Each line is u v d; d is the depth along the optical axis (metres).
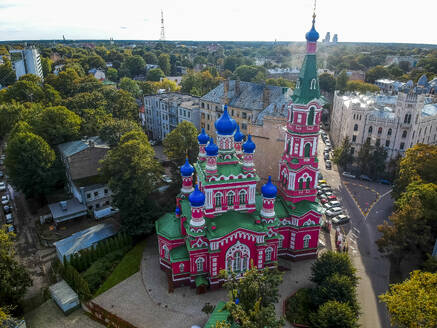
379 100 123.56
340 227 78.31
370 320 52.41
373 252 69.19
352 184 102.56
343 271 53.28
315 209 61.62
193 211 53.66
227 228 53.88
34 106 116.56
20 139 79.94
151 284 58.88
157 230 60.16
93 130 101.94
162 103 137.00
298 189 62.44
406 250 61.28
